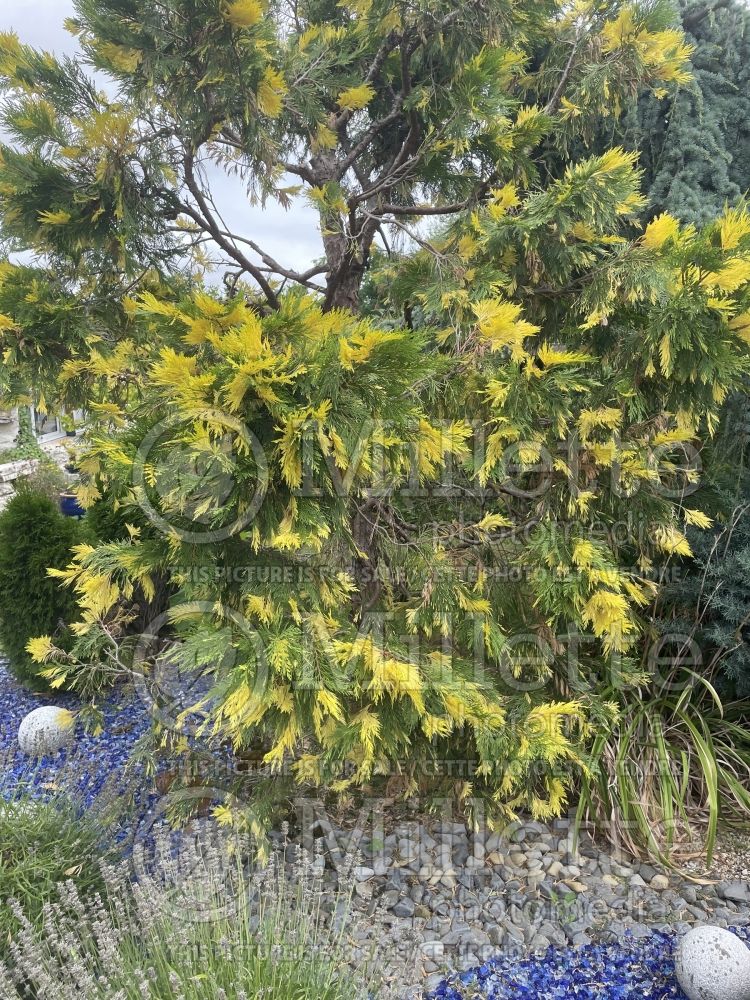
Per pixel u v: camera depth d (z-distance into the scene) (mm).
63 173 2359
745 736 3059
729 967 1976
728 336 2162
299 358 1875
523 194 2865
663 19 2559
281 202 3035
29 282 2385
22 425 9586
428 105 2686
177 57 2180
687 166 3703
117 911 2012
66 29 2398
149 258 2668
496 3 2396
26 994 1878
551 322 2820
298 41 2834
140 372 2527
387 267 3055
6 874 2152
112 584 2451
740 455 3215
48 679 4168
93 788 3029
